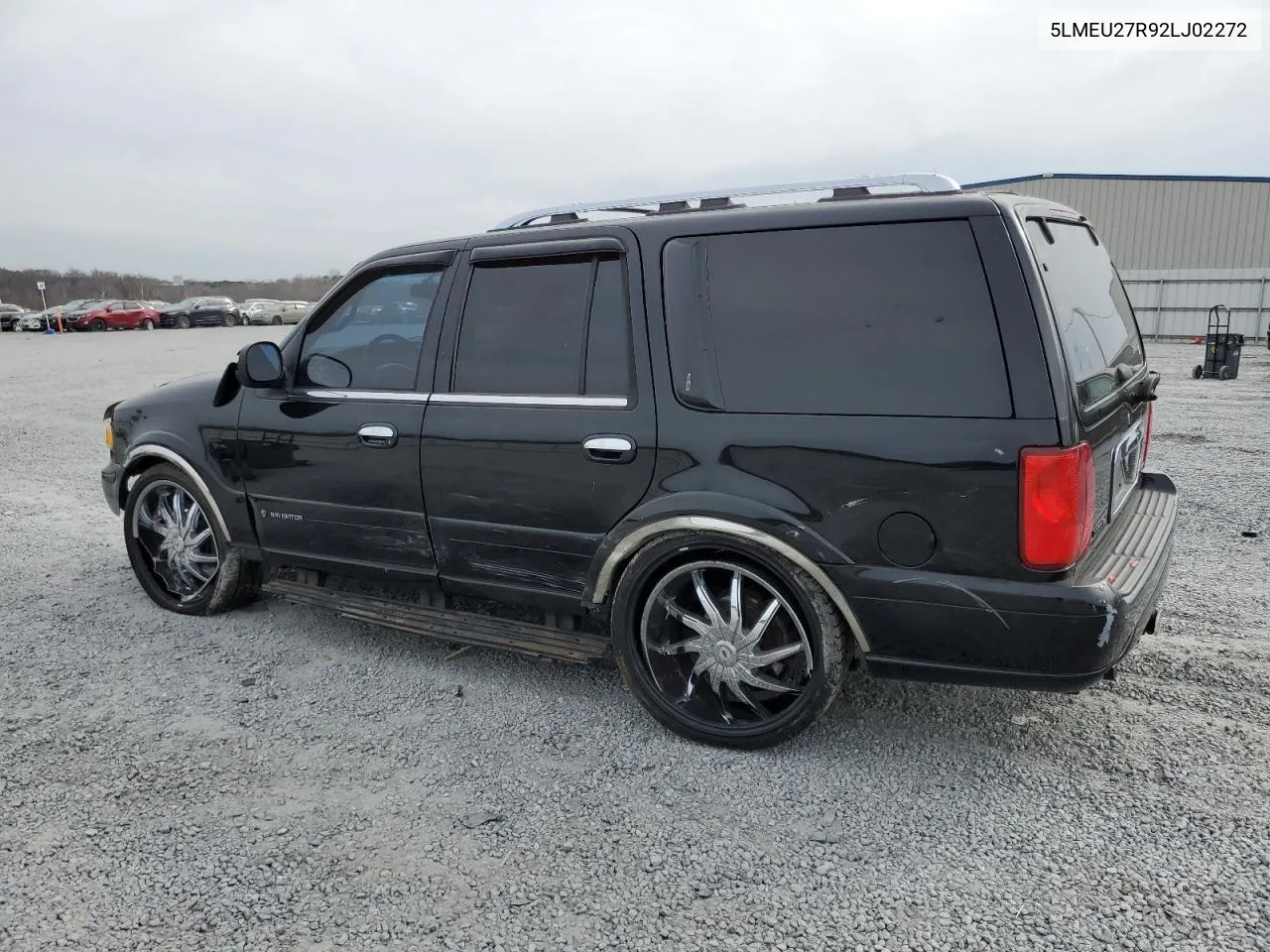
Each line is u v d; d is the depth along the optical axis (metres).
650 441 3.15
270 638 4.32
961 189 2.97
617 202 3.56
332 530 4.02
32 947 2.30
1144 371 3.77
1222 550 5.41
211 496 4.36
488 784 3.04
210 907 2.45
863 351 2.84
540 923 2.38
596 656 3.45
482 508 3.56
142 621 4.56
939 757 3.15
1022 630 2.71
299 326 4.10
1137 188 29.09
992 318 2.67
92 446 10.01
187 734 3.40
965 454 2.68
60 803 2.95
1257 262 28.64
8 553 5.77
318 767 3.16
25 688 3.80
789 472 2.93
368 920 2.39
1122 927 2.31
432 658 4.07
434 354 3.67
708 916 2.39
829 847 2.67
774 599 3.07
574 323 3.35
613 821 2.82
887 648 2.93
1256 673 3.72
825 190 3.16
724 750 3.23
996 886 2.48
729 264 3.06
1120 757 3.12
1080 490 2.63
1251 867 2.53
